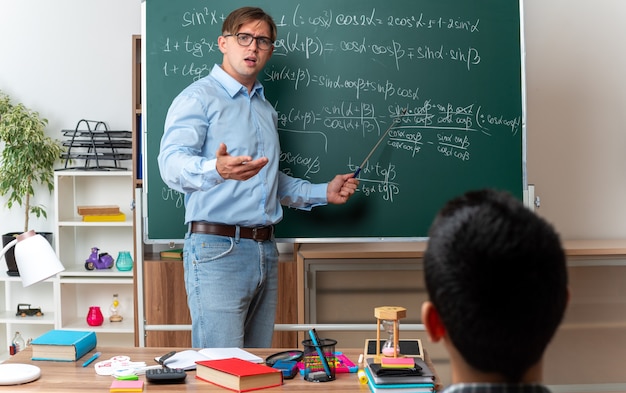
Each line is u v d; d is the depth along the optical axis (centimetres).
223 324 274
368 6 334
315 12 333
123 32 443
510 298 78
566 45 420
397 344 199
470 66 338
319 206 333
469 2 337
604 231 423
